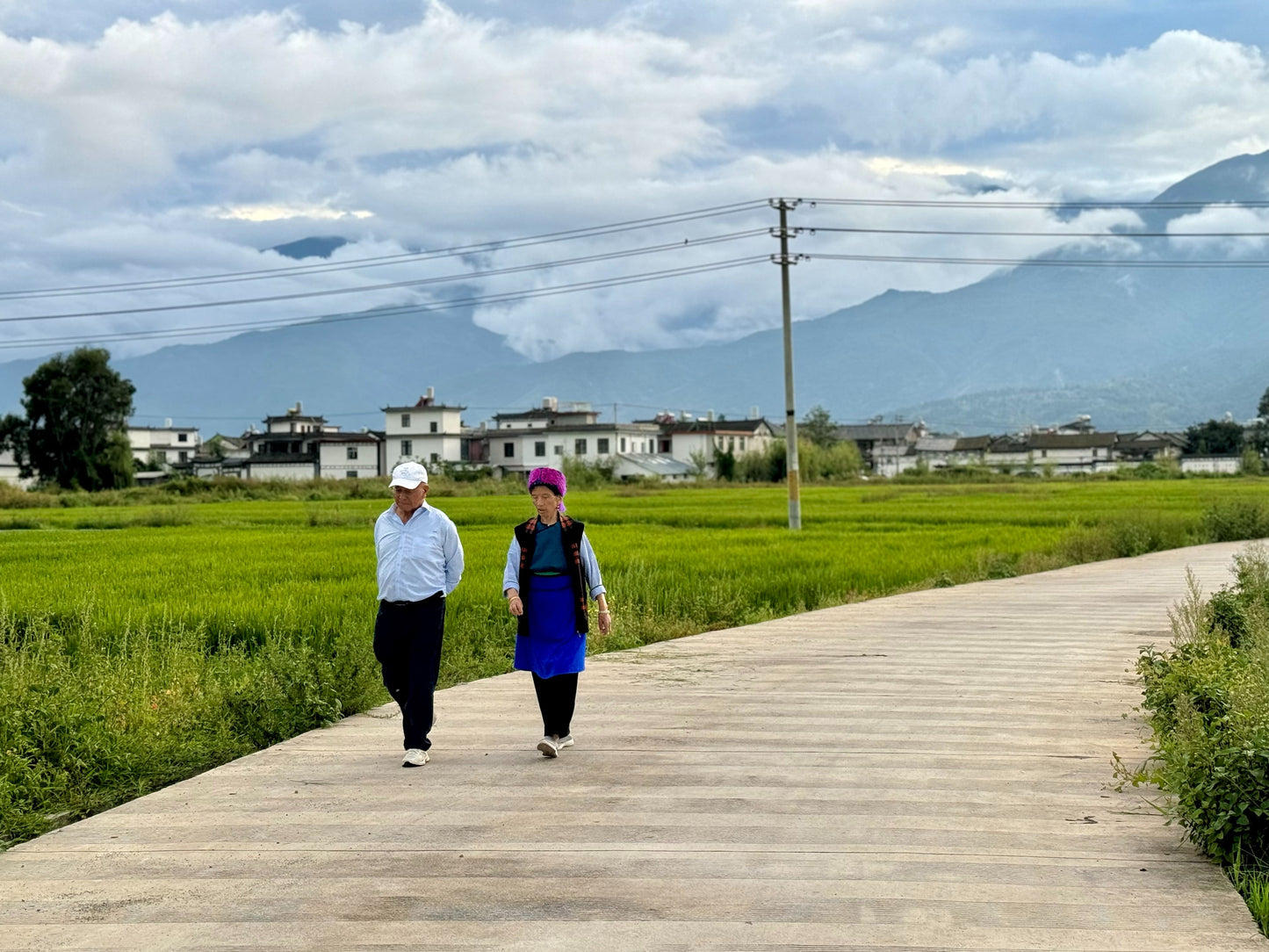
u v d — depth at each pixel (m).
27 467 87.50
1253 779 5.37
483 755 7.68
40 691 7.64
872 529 34.41
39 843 5.91
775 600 17.84
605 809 6.35
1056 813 6.22
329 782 7.03
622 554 22.88
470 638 12.80
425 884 5.20
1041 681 10.51
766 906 4.89
